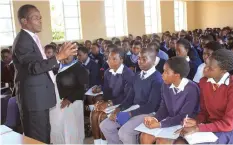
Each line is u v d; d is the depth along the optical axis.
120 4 8.67
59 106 2.41
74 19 7.54
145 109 1.98
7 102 2.79
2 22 6.09
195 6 11.82
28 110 1.73
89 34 7.77
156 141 1.58
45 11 6.74
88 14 7.72
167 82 1.75
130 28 8.95
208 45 2.28
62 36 7.27
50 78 1.79
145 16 9.74
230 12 10.77
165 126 1.68
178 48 2.85
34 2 6.50
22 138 1.21
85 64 3.32
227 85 1.54
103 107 2.29
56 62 1.62
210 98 1.60
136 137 1.89
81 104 2.56
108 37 8.32
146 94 2.07
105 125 2.10
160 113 1.84
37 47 1.70
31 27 1.68
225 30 8.01
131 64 3.83
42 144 1.14
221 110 1.57
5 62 4.07
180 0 11.20
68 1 7.38
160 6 10.18
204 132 1.50
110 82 2.45
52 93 1.81
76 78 2.50
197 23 11.87
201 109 1.69
